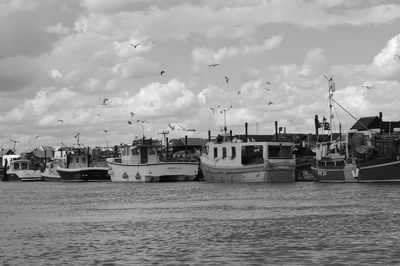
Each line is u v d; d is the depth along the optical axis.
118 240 41.94
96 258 35.31
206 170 120.50
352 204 62.16
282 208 60.72
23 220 57.97
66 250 38.38
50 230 49.00
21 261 35.03
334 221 48.28
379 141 96.94
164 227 48.31
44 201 86.38
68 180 165.25
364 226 44.78
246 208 62.19
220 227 46.94
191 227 47.62
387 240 38.19
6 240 43.44
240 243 38.84
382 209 56.28
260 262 32.66
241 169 112.44
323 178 103.38
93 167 159.75
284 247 36.88
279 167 109.62
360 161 95.75
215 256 34.66
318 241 38.66
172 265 32.69
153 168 134.25
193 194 88.88
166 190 102.56
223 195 83.56
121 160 143.50
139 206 70.81
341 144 104.75
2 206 77.94
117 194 97.38
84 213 64.06
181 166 135.38
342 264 31.72
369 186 88.50
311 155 137.50
